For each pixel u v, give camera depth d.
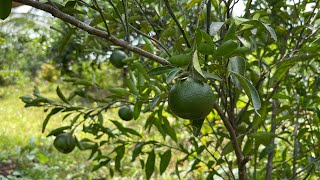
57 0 0.61
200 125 0.52
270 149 0.74
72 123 0.74
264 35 0.74
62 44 0.67
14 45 2.00
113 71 2.08
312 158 0.75
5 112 3.32
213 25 0.52
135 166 1.82
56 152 2.04
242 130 0.75
